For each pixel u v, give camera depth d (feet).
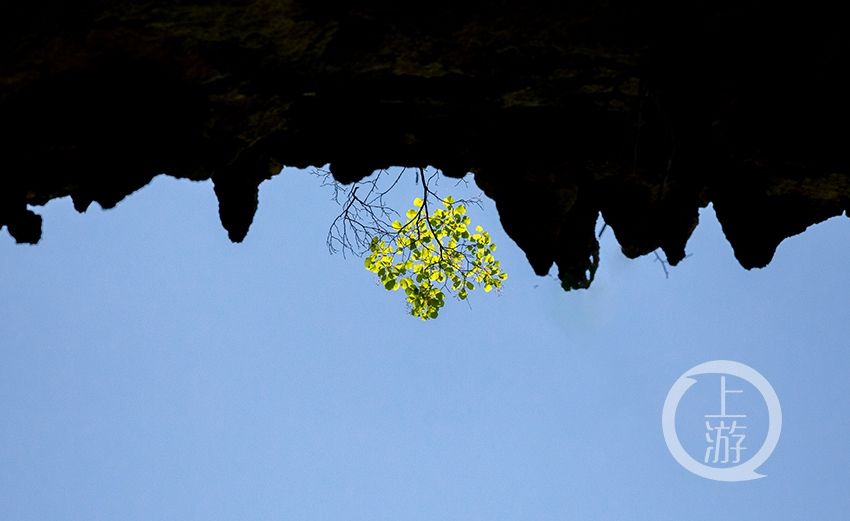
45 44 46.06
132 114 51.42
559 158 59.26
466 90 55.67
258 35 49.47
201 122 53.16
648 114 56.80
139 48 48.29
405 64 53.47
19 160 51.26
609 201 61.82
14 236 53.06
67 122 50.47
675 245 61.36
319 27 50.06
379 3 49.19
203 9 46.93
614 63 53.98
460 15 50.21
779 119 56.95
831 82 54.90
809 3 50.83
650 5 50.60
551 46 52.75
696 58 52.95
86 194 53.78
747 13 51.24
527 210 60.95
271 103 54.29
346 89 54.80
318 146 57.52
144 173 53.88
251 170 58.54
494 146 59.47
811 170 58.75
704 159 55.31
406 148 59.11
